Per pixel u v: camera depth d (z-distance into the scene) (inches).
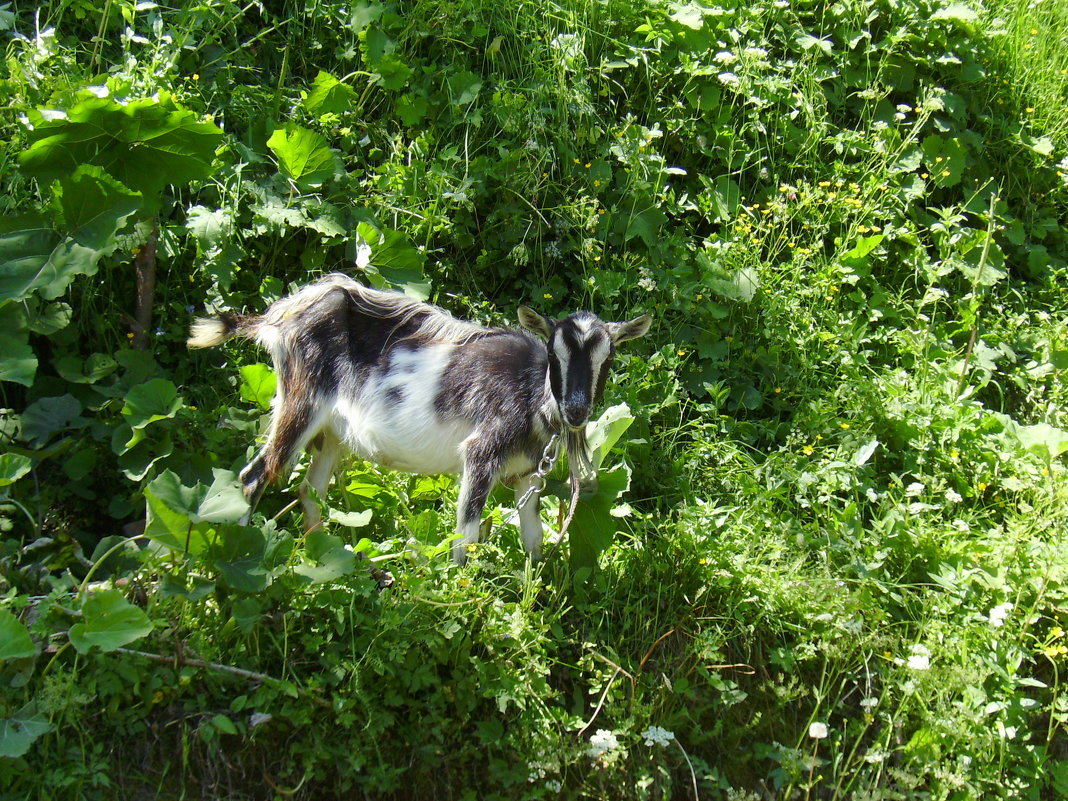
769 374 256.5
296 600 170.6
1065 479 237.1
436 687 173.8
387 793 170.2
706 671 189.6
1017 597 209.8
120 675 157.0
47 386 212.8
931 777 190.5
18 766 148.9
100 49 249.0
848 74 308.8
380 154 265.7
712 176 287.0
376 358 192.5
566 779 178.5
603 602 194.4
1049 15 369.1
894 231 284.8
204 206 235.5
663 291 256.8
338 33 278.7
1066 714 199.6
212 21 261.9
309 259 241.4
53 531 200.1
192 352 229.0
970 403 254.4
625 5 293.6
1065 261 315.9
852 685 199.9
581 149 275.1
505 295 261.0
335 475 208.4
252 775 164.4
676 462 226.5
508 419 188.4
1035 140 322.0
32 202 221.0
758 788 191.3
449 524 204.4
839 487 224.7
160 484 159.3
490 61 283.3
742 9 304.7
